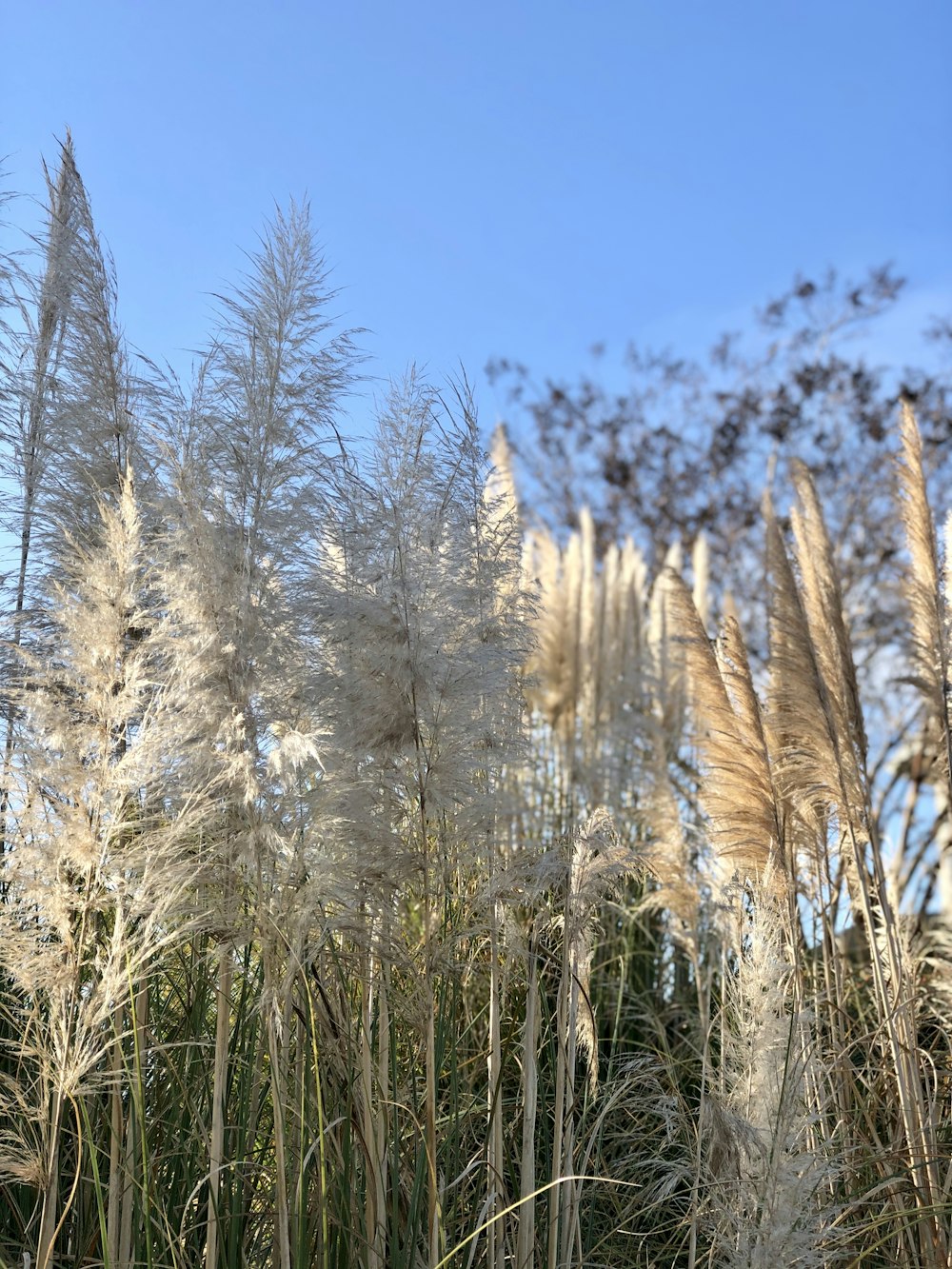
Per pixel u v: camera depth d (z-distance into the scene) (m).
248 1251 3.12
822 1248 3.48
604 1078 4.63
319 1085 2.95
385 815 3.21
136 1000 3.04
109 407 3.48
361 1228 3.00
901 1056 4.05
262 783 2.90
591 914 3.66
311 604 3.22
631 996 5.59
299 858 2.92
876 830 4.66
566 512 18.34
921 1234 3.79
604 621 8.34
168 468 3.07
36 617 3.39
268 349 3.27
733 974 4.21
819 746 4.54
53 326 3.60
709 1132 3.73
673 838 5.34
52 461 3.49
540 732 7.67
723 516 17.27
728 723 4.38
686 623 4.52
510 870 3.34
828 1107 4.18
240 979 3.43
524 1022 3.82
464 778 3.27
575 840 3.58
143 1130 2.81
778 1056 3.65
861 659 13.23
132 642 2.92
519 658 3.53
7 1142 2.94
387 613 3.15
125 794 2.77
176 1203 3.09
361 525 3.33
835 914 4.85
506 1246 3.36
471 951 3.69
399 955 3.15
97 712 2.79
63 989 2.68
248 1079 3.24
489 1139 3.29
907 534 4.89
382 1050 3.18
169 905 2.77
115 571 2.85
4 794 2.96
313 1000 3.16
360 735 3.12
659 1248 3.96
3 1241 2.97
